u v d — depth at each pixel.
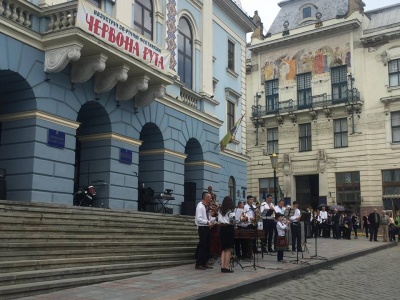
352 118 38.19
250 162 43.47
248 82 44.66
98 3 16.64
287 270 11.02
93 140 16.64
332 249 17.78
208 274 10.22
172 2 20.72
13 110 13.80
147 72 16.42
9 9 13.16
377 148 37.06
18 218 9.80
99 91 15.82
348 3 39.47
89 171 16.53
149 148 19.73
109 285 8.57
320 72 40.06
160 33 19.83
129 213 13.94
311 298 8.37
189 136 21.45
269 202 15.73
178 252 12.51
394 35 36.84
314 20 42.12
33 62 13.66
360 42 38.38
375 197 36.66
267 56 43.47
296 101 41.19
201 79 22.89
